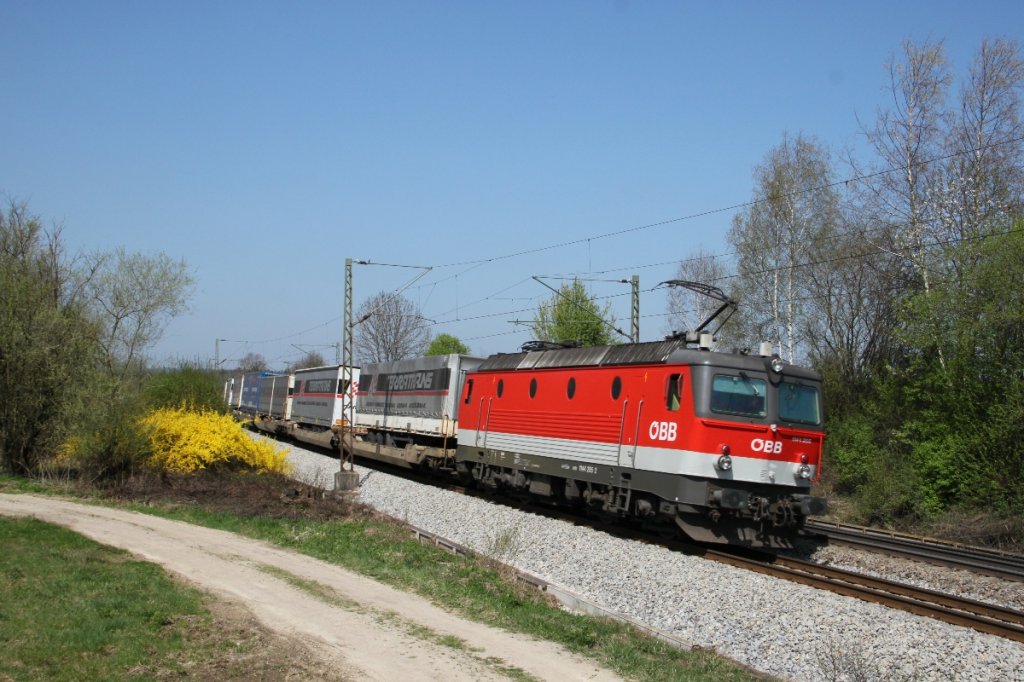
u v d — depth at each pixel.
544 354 21.17
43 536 13.96
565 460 19.20
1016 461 19.34
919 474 21.61
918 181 25.94
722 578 12.87
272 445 25.47
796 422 16.09
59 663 7.79
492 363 23.67
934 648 9.45
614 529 17.77
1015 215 21.78
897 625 10.35
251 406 58.62
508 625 10.06
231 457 24.28
